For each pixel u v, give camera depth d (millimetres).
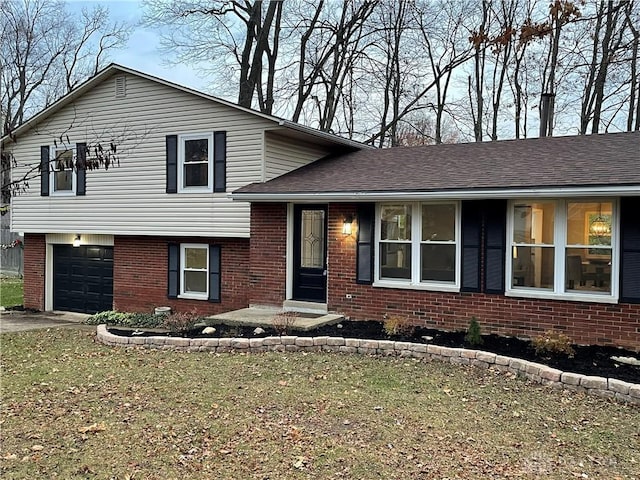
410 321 9664
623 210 7785
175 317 10625
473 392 6273
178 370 7375
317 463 4438
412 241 9688
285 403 5910
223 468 4363
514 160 9938
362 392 6285
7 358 8352
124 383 6773
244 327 9875
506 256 8789
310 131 11930
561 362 7148
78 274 15297
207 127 12164
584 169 8398
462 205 9141
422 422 5336
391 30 22844
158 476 4234
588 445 4801
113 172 13469
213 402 5969
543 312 8453
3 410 5766
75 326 12078
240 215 11820
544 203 8492
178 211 12578
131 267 14078
